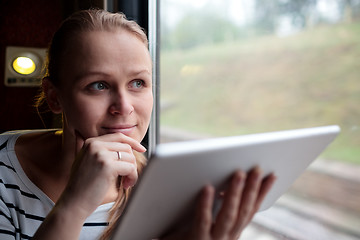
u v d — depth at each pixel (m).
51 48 0.63
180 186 0.37
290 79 4.52
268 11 4.71
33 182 0.69
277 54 4.81
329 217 1.83
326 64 3.71
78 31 0.57
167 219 0.43
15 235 0.68
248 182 0.42
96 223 0.67
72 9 1.09
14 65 1.07
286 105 4.59
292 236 1.54
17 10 1.07
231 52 5.85
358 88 3.23
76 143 0.60
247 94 5.48
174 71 6.66
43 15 1.11
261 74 5.17
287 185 0.54
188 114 5.86
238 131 5.14
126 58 0.57
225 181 0.41
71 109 0.59
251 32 5.22
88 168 0.49
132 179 0.57
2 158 0.70
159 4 1.07
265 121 4.96
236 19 5.50
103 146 0.51
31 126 1.11
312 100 3.96
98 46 0.55
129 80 0.58
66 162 0.68
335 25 3.50
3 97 1.08
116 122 0.58
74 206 0.48
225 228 0.41
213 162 0.36
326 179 2.39
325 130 0.47
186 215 0.45
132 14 1.07
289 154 0.44
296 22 4.25
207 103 5.97
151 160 0.32
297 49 4.27
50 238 0.46
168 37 6.55
